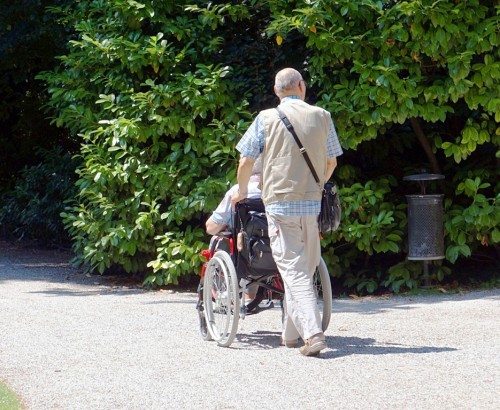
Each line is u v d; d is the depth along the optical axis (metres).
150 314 16.02
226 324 12.91
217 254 13.14
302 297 12.09
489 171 19.36
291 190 12.16
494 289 18.61
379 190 18.84
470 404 9.65
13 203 29.38
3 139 34.56
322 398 10.01
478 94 17.97
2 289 19.69
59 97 20.89
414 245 18.80
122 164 19.69
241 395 10.21
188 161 19.16
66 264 24.47
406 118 19.12
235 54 19.69
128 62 19.19
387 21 17.70
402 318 15.19
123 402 10.04
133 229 19.34
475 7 17.75
